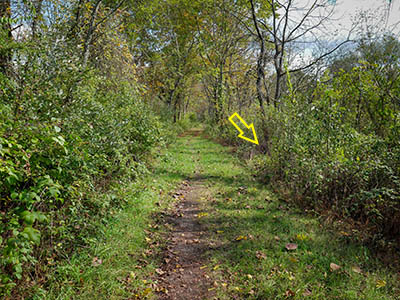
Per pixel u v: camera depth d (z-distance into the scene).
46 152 2.89
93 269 3.21
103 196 4.41
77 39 5.68
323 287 3.12
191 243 4.38
